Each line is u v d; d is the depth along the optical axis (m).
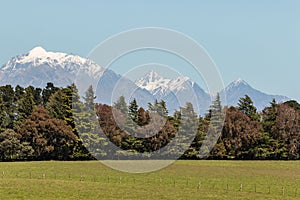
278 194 76.25
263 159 140.75
